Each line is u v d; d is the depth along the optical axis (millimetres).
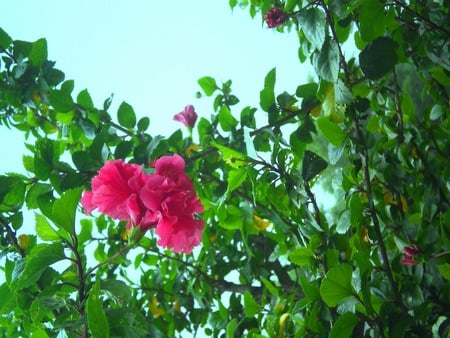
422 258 1474
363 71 1524
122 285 1305
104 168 1336
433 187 1710
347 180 1649
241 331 2088
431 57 1579
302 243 1772
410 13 1550
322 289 1339
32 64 1936
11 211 1821
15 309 1828
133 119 2012
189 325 2252
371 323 1370
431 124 1805
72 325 1152
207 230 2180
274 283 2211
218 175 2178
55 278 1446
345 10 1527
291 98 1900
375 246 1647
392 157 1736
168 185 1318
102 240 2221
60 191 1776
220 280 2219
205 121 2107
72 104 1974
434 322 1507
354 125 1650
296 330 1659
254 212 1974
